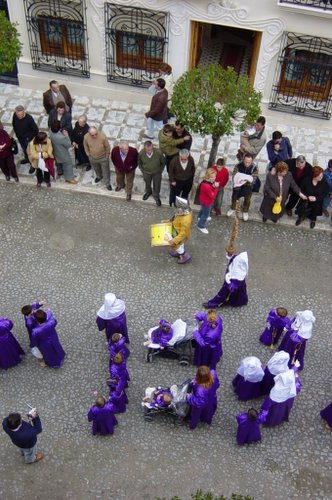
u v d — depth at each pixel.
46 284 10.91
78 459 8.70
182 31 13.24
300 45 12.98
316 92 13.80
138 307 10.59
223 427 9.11
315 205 11.73
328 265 11.55
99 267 11.24
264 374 8.98
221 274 11.23
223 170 11.38
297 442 8.98
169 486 8.46
